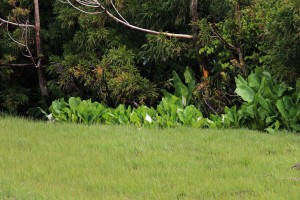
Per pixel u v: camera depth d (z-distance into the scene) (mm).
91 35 24766
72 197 11164
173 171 13305
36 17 24469
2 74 26250
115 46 25406
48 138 17406
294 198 10977
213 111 22312
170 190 11734
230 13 23062
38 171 13227
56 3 25922
